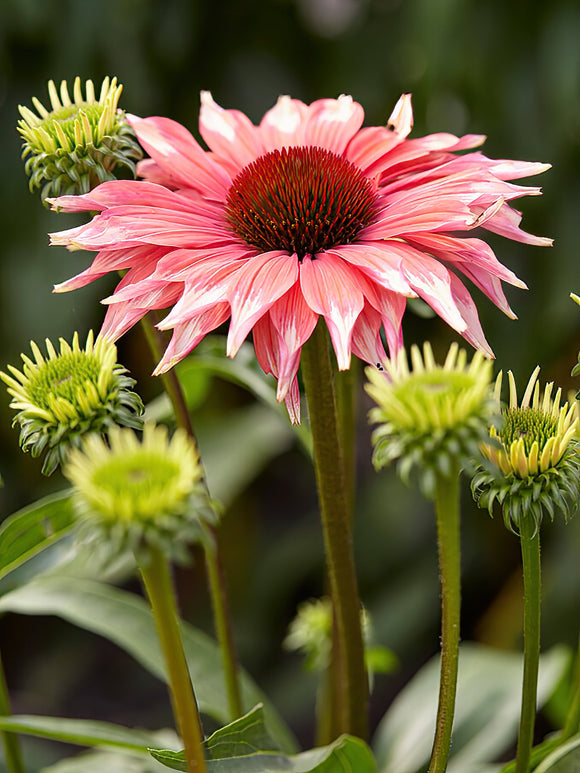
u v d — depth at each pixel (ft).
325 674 2.26
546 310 3.24
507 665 2.29
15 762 2.01
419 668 3.73
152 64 3.45
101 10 3.26
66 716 3.81
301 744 3.44
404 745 2.21
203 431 3.23
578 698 1.86
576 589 3.18
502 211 1.87
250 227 1.88
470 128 3.30
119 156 1.88
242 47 3.76
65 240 1.81
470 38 3.18
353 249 1.82
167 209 1.88
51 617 4.24
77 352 1.71
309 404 1.83
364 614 2.30
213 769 1.74
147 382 3.80
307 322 1.78
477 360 1.61
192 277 1.78
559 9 3.16
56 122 1.85
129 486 1.53
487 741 2.17
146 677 4.07
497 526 3.73
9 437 3.65
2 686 1.94
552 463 1.67
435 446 1.59
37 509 1.80
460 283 1.83
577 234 3.21
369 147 1.99
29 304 3.31
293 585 3.96
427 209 1.82
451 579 1.66
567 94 3.12
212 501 1.58
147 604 2.21
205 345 2.29
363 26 3.69
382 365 1.77
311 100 3.77
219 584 2.01
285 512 4.44
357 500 3.97
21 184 3.36
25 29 3.24
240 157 2.00
